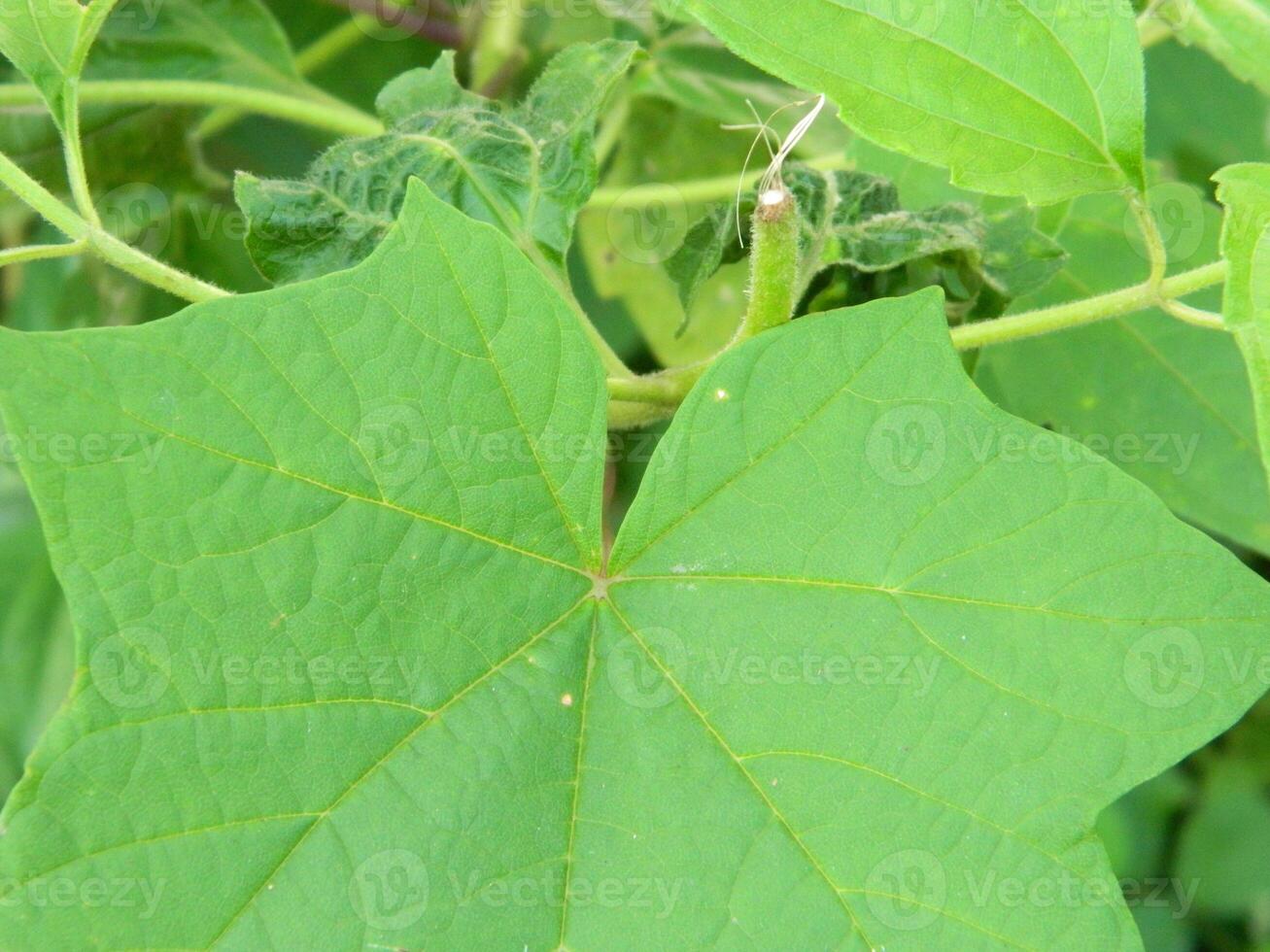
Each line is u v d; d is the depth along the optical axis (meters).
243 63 0.41
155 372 0.30
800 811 0.32
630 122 0.42
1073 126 0.33
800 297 0.35
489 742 0.32
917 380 0.32
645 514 0.32
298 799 0.31
